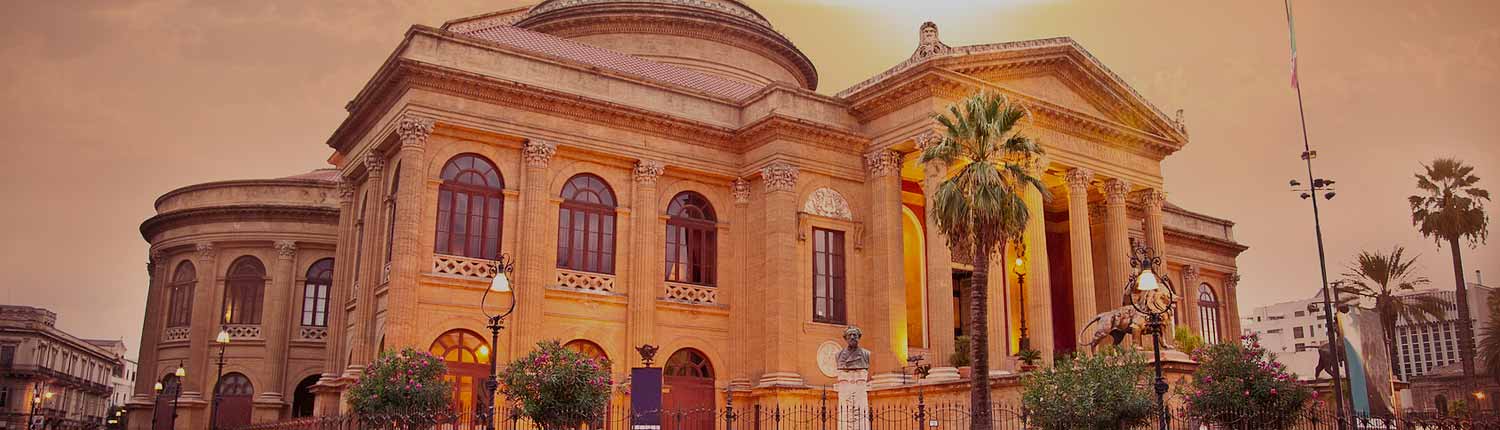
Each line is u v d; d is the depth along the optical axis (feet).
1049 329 120.26
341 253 126.93
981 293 92.53
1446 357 203.62
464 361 109.29
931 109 120.06
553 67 118.62
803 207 124.88
